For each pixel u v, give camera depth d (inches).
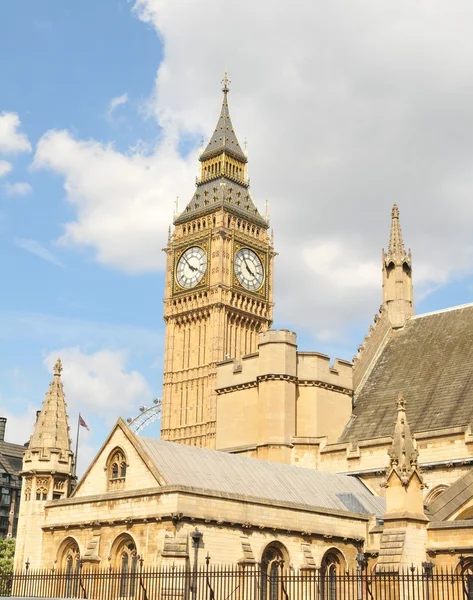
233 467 2488.9
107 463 2363.4
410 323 3577.8
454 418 2849.4
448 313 3449.8
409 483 2134.6
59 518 2411.4
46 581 2337.6
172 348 6515.8
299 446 3083.2
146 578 1927.9
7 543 4180.6
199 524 2123.5
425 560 2096.5
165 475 2236.7
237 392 3358.8
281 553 2273.6
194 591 1797.5
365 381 3410.4
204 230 6545.3
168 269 6727.4
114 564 2222.0
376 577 1923.0
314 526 2351.1
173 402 6387.8
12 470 6166.3
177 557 2042.3
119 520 2218.3
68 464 2906.0
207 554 1924.2
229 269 6451.8
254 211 6850.4
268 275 6742.1
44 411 2970.0
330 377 3270.2
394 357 3442.4
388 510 2137.1
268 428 3142.2
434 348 3309.5
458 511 2260.1
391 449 2182.6
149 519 2138.3
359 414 3265.3
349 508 2573.8
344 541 2407.7
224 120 7091.5
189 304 6515.8
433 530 2123.5
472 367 3046.3
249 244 6653.5
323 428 3186.5
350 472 2906.0
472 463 2608.3
